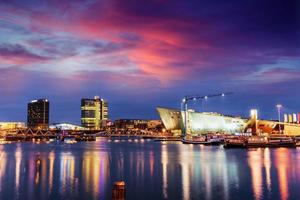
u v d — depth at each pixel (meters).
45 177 56.81
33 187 47.38
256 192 42.34
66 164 78.12
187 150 134.00
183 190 44.16
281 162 77.62
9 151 138.50
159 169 66.31
